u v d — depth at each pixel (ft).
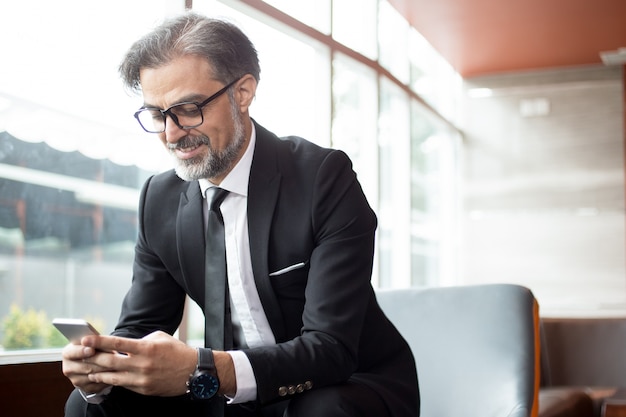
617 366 11.50
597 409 10.05
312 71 13.88
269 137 5.53
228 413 5.41
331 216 5.25
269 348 4.80
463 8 17.88
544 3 17.75
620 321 11.71
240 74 5.11
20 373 6.39
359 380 5.21
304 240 5.23
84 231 8.49
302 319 5.23
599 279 22.04
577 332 11.84
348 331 5.00
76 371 4.54
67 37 8.18
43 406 6.57
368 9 16.14
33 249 7.87
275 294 5.26
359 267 5.20
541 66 22.63
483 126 23.12
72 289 8.33
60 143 8.17
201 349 4.60
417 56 19.61
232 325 5.51
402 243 18.40
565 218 22.38
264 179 5.32
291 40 13.07
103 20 8.63
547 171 22.62
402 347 5.65
